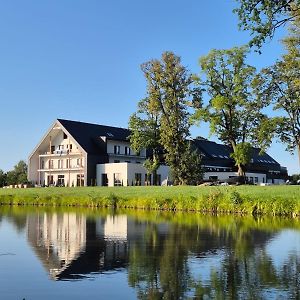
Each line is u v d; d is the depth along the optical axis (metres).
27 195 50.84
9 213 35.88
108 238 20.19
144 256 15.43
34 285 11.33
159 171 65.88
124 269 13.23
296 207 32.59
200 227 24.81
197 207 37.50
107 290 10.85
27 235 21.23
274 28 13.87
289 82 44.69
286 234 21.50
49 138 73.12
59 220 29.28
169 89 53.94
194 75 51.69
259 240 19.38
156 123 58.56
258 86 46.94
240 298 10.12
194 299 10.10
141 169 65.38
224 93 50.81
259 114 48.75
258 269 13.20
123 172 63.91
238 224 26.56
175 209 38.97
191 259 14.85
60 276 12.34
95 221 28.50
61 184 71.88
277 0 13.44
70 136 68.88
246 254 15.79
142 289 10.94
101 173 66.50
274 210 33.34
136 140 59.34
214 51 50.41
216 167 77.12
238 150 50.03
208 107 51.31
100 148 69.62
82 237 20.50
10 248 17.25
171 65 53.97
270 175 77.38
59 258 15.04
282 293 10.51
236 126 50.59
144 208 41.34
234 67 50.31
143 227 24.78
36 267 13.54
